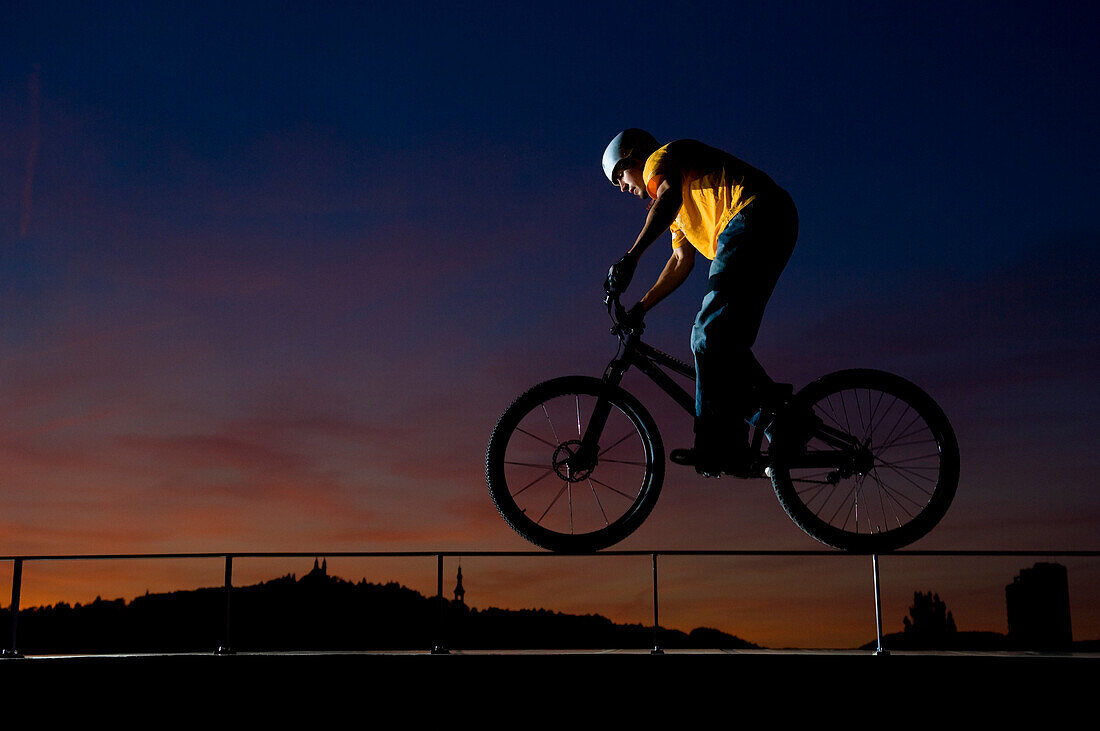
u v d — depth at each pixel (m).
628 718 3.65
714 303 3.12
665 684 3.65
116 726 3.68
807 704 3.61
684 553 4.57
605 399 3.31
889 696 3.59
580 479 3.28
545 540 3.24
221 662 3.74
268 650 4.58
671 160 3.26
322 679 3.73
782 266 3.19
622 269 3.17
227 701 3.72
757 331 3.19
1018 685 3.55
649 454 3.32
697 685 3.64
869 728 3.58
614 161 3.66
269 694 3.73
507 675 3.69
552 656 3.70
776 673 3.63
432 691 3.71
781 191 3.24
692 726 3.62
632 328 3.33
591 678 3.67
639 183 3.65
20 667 3.66
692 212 3.35
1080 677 3.52
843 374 3.23
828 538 3.17
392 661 3.73
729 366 3.12
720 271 3.15
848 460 3.17
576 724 3.65
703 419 3.14
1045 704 3.53
